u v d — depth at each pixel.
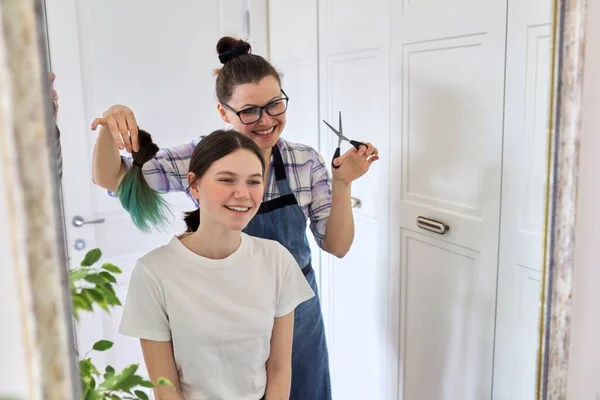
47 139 0.51
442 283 1.22
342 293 1.35
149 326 0.84
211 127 1.08
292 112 1.28
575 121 0.87
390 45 1.23
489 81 1.05
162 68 1.00
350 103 1.29
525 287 1.03
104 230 0.90
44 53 0.50
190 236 0.90
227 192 0.89
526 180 1.00
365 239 1.37
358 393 1.40
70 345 0.55
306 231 1.30
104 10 0.90
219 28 1.09
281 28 1.22
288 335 0.96
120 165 0.92
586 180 0.93
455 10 1.10
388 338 1.37
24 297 0.52
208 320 0.88
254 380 0.92
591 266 0.97
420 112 1.21
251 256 0.92
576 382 1.00
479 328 1.15
